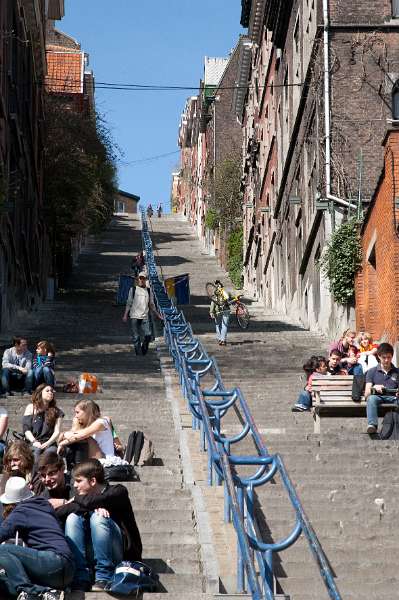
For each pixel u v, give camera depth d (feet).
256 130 207.62
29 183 161.48
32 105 166.71
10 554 36.68
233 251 233.96
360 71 119.65
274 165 176.45
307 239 133.90
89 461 40.34
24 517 37.93
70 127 193.16
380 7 120.78
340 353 74.33
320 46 121.90
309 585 40.83
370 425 63.98
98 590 38.19
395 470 55.42
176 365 91.50
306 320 139.03
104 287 212.84
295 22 147.74
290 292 155.12
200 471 55.11
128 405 72.74
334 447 60.18
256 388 82.89
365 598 39.58
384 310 90.74
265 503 49.21
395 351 84.94
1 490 42.42
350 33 120.37
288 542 35.91
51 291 184.85
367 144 118.52
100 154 198.29
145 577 38.19
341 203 115.34
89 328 137.69
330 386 68.80
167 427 66.03
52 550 37.27
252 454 59.93
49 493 42.63
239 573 39.45
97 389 77.51
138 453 55.16
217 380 68.23
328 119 118.83
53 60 249.75
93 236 309.42
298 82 145.59
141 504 47.62
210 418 57.82
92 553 39.22
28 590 36.11
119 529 39.32
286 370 94.84
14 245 138.21
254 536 38.68
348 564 42.50
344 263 107.14
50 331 132.16
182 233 349.00
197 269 250.57
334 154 118.21
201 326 138.92
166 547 42.86
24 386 74.02
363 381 67.46
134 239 321.73
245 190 232.94
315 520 46.83
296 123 142.72
